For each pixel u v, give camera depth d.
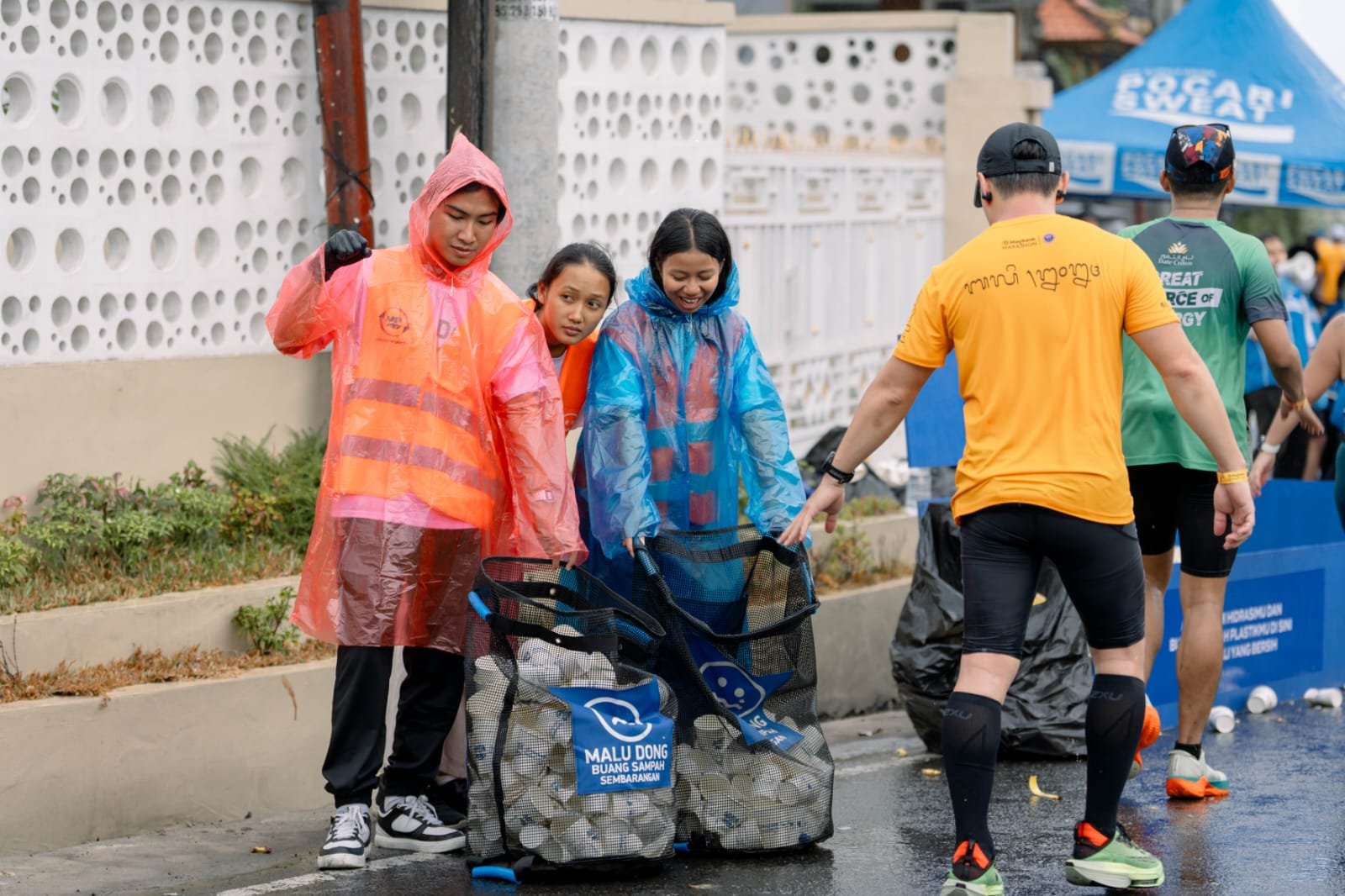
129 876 9.69
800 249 19.69
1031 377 8.85
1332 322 12.98
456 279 9.88
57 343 12.75
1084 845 9.29
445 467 9.80
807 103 23.00
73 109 12.77
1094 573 8.94
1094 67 50.22
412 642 9.85
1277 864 10.11
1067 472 8.77
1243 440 11.54
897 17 22.25
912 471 17.92
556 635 9.61
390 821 10.24
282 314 9.66
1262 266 11.36
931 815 11.23
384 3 14.55
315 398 14.38
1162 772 12.43
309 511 13.34
